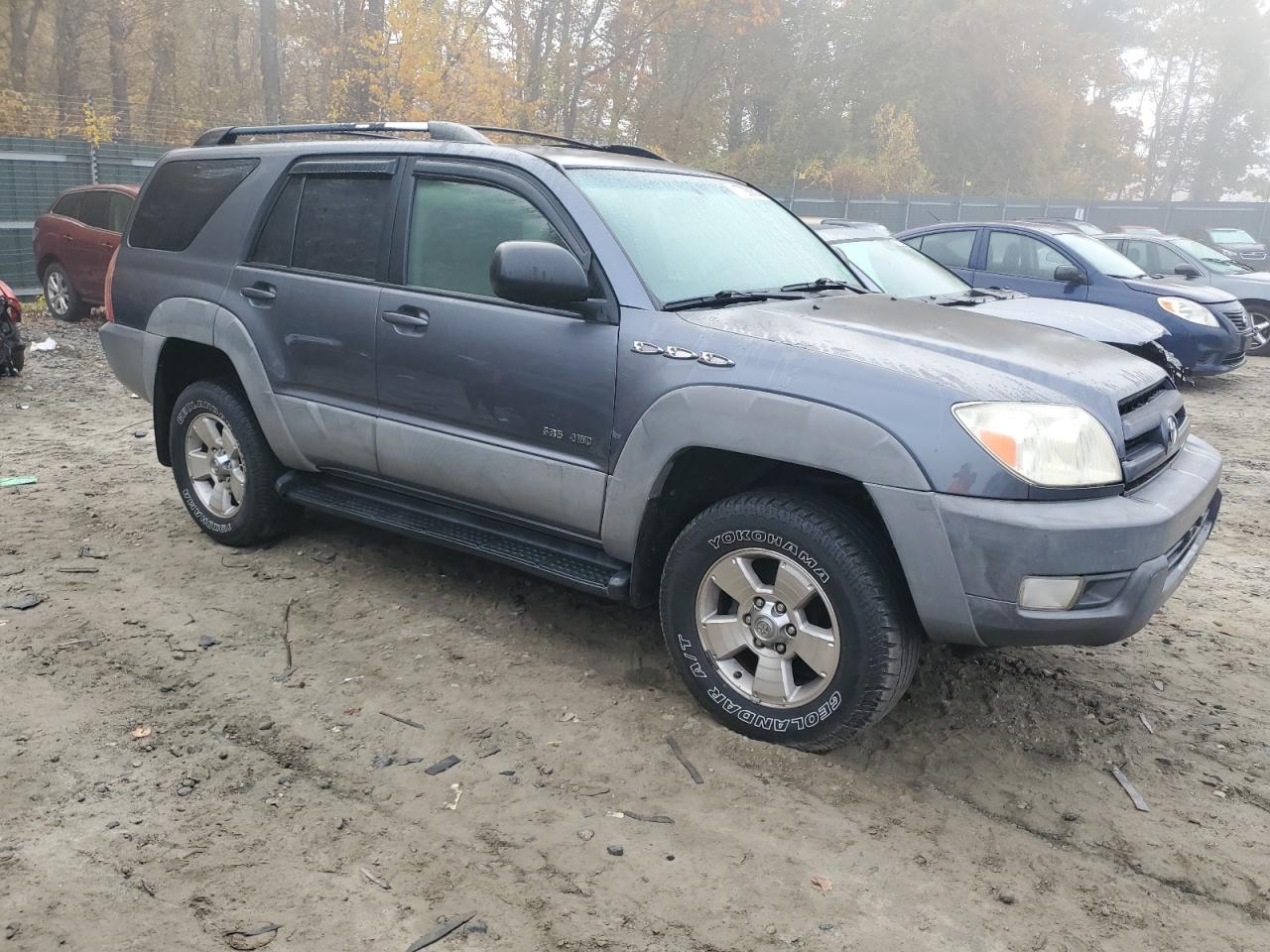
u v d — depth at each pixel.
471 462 3.99
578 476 3.69
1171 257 14.06
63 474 6.42
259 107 36.94
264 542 5.17
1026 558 2.95
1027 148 43.91
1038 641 3.04
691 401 3.37
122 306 5.38
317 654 4.05
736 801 3.17
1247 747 3.61
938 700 3.85
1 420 7.90
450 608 4.53
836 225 10.99
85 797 3.06
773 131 44.84
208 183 5.08
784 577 3.32
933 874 2.88
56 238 13.28
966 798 3.25
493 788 3.19
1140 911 2.76
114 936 2.51
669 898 2.73
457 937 2.56
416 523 4.32
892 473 3.05
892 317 3.77
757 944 2.57
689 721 3.62
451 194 4.13
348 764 3.30
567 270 3.48
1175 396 3.81
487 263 3.98
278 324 4.61
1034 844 3.03
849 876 2.85
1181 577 3.33
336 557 5.06
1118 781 3.38
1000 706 3.82
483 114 23.31
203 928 2.54
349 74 22.56
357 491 4.67
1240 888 2.87
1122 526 2.99
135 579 4.73
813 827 3.06
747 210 4.53
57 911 2.58
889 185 37.72
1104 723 3.73
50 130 22.11
